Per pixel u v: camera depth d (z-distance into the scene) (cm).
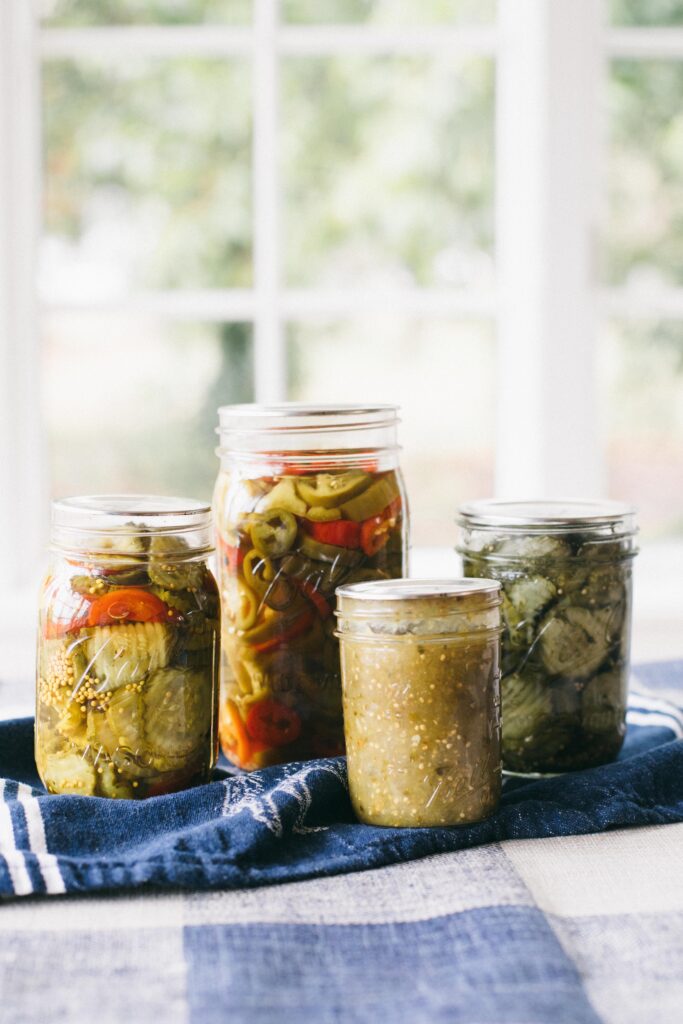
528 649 90
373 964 61
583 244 168
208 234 247
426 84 235
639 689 117
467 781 79
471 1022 54
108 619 81
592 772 88
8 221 162
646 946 64
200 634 84
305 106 239
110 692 81
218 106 241
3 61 160
